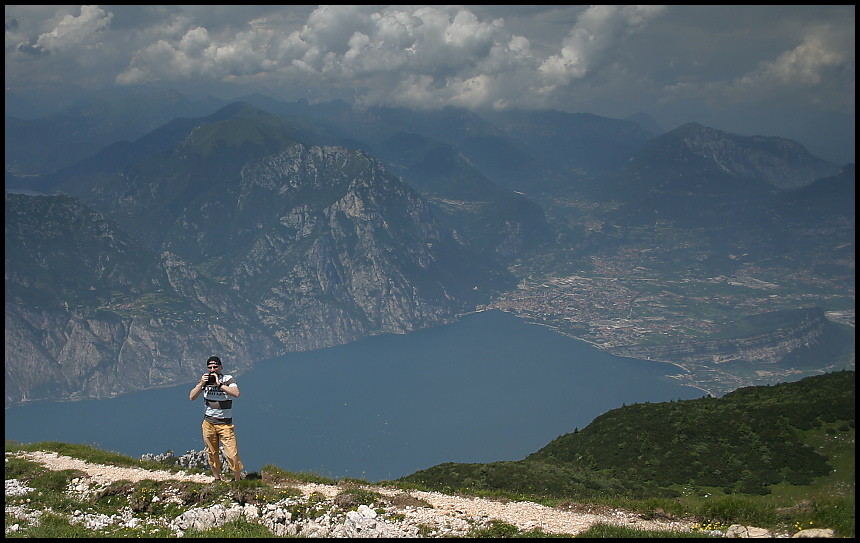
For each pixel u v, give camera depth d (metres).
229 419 28.22
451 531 23.20
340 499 25.92
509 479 49.91
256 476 29.69
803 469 51.19
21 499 27.61
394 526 23.64
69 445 37.06
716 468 54.00
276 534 23.45
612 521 24.64
